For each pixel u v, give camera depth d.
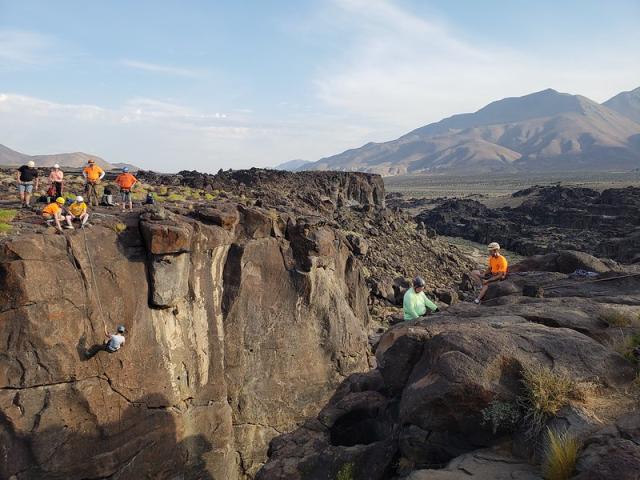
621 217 102.12
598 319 12.77
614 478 7.07
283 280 28.19
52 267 19.53
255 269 27.42
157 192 43.38
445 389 9.92
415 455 10.62
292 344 28.33
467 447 10.13
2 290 18.44
